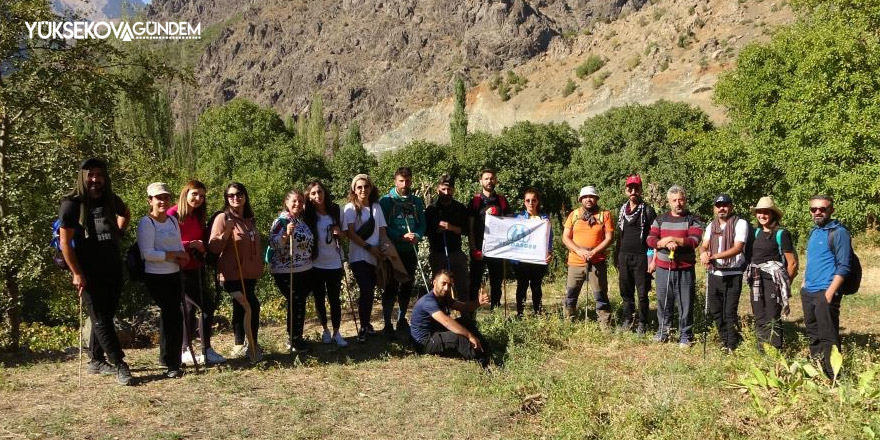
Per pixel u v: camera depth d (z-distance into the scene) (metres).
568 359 7.59
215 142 61.19
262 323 12.02
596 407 5.76
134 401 5.76
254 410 5.68
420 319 7.46
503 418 5.71
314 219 7.55
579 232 8.89
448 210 8.74
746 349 7.41
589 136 53.62
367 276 7.88
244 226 6.92
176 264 6.43
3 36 11.12
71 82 11.66
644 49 145.12
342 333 9.60
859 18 22.92
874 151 18.92
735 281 7.71
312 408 5.76
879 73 19.81
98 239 6.02
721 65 121.88
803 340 8.06
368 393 6.23
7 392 5.98
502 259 9.23
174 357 6.50
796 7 30.09
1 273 10.84
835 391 5.69
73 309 19.69
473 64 194.38
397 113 186.50
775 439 5.20
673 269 8.12
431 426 5.50
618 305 10.89
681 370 7.01
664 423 5.36
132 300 19.70
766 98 29.02
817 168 20.62
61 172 11.56
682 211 8.09
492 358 7.35
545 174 53.19
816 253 6.84
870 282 15.90
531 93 158.25
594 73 150.38
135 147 12.94
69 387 6.15
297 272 7.40
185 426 5.27
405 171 8.31
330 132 191.38
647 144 48.34
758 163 27.86
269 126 60.66
